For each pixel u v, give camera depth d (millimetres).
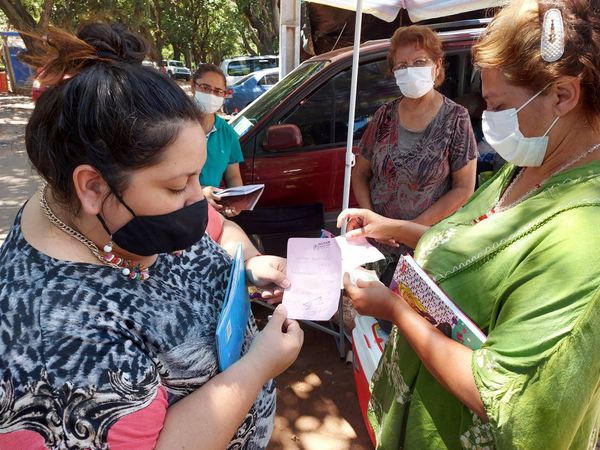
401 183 2594
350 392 2760
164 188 833
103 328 790
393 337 1426
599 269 836
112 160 777
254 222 3318
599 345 844
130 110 765
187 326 950
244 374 968
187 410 887
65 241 847
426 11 3104
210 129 3123
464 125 2502
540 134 1023
